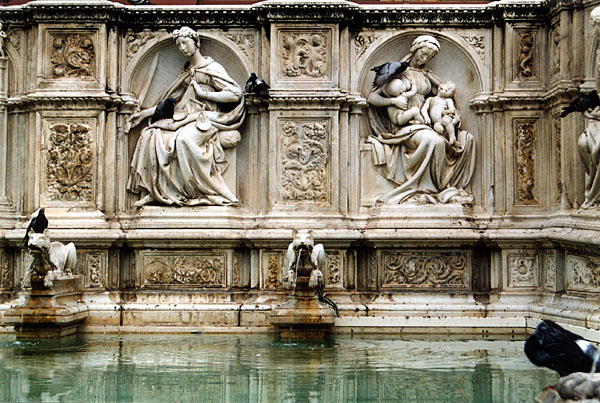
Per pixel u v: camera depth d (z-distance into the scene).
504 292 9.54
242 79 9.91
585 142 8.77
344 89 9.71
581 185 9.13
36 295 8.73
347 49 9.73
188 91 9.79
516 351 8.07
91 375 6.95
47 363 7.45
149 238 9.45
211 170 9.67
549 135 9.63
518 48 9.73
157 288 9.62
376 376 6.91
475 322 9.27
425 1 10.58
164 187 9.67
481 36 9.85
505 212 9.66
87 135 9.65
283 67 9.63
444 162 9.77
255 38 9.85
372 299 9.59
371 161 9.83
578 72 9.16
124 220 9.74
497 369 7.19
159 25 9.86
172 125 9.66
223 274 9.59
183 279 9.62
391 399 6.16
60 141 9.65
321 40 9.63
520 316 9.34
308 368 7.25
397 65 9.54
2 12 9.75
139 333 9.23
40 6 9.55
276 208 9.57
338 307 9.36
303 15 9.57
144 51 9.87
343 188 9.66
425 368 7.24
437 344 8.49
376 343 8.54
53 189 9.65
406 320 9.29
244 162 9.87
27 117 9.84
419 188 9.77
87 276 9.51
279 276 9.52
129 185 9.80
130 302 9.52
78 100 9.57
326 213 9.55
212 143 9.66
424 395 6.28
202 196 9.69
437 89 9.94
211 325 9.38
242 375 6.97
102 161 9.66
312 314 8.66
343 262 9.52
